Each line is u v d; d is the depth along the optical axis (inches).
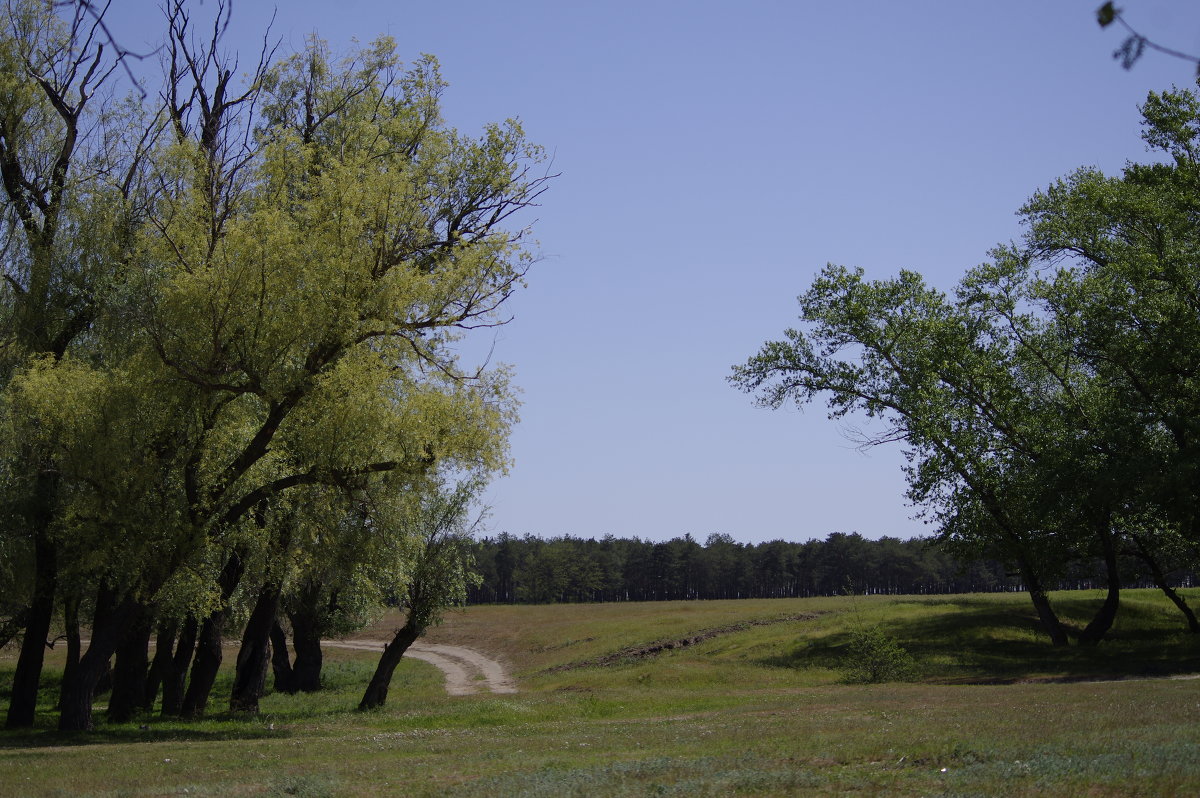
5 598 954.7
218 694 1800.0
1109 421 1371.8
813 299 1721.2
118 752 732.0
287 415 909.2
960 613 2011.6
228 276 834.8
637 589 5974.4
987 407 1635.1
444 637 3297.2
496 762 593.0
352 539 957.2
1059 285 1481.3
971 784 407.8
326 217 883.4
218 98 1069.1
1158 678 1146.0
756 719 847.7
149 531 856.3
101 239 962.1
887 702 959.6
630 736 749.3
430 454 893.2
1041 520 1476.4
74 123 1009.5
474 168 1059.3
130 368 851.4
